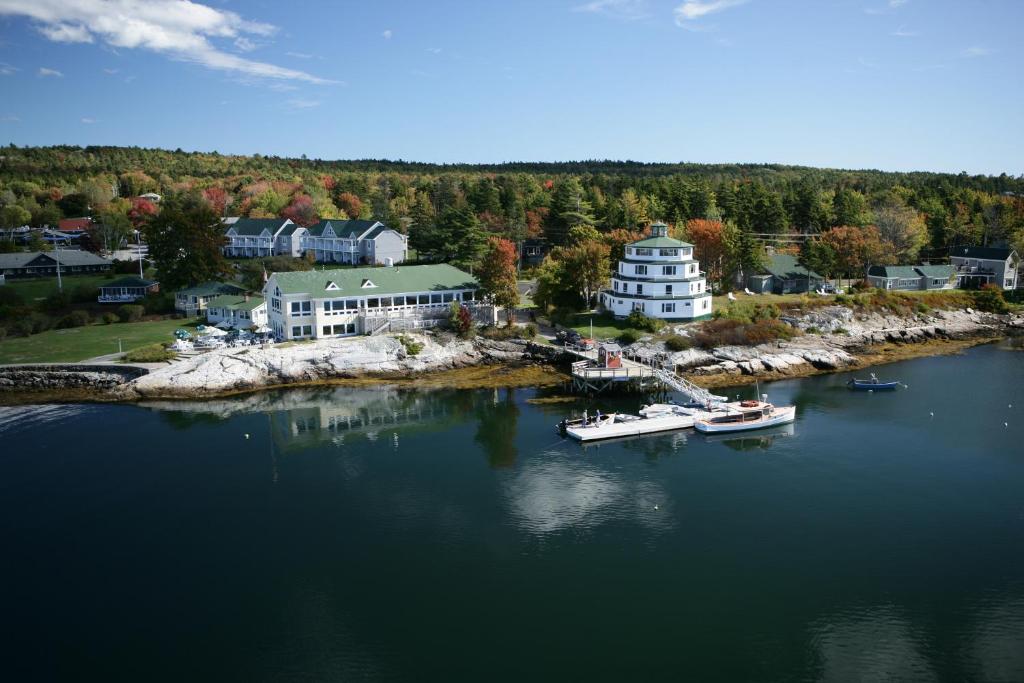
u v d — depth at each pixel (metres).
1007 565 46.81
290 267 139.12
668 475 62.09
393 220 183.25
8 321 104.94
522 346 98.88
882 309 118.88
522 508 55.66
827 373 95.62
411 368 93.88
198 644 39.44
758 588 44.41
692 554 48.53
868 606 42.53
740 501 56.66
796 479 60.88
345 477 61.78
